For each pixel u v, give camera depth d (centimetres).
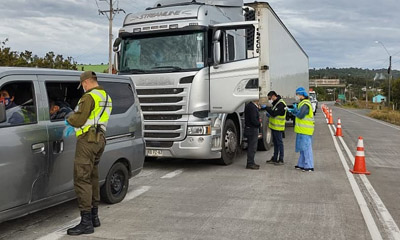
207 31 871
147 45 904
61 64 2984
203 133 848
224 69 870
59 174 504
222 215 566
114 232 492
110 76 620
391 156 1174
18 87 469
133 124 649
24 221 536
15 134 445
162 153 873
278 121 977
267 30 1142
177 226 517
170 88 854
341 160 1067
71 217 555
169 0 1043
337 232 500
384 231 507
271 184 767
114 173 615
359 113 4934
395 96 6069
